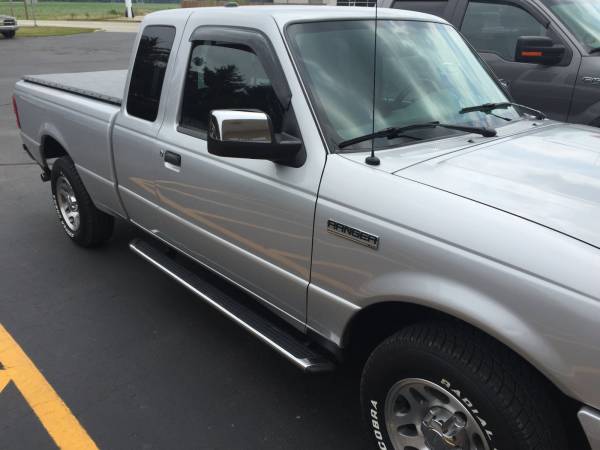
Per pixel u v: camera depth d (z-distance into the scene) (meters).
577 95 4.96
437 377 2.04
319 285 2.43
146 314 3.82
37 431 2.78
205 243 3.09
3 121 9.90
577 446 2.02
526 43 5.06
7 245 4.88
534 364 1.78
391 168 2.24
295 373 3.21
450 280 1.93
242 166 2.69
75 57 18.83
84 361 3.32
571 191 2.06
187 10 3.27
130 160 3.56
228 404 2.96
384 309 2.36
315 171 2.37
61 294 4.07
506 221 1.86
